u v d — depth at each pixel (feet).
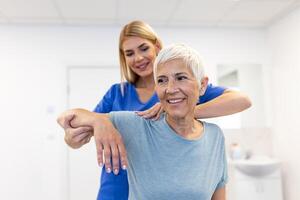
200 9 10.25
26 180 11.23
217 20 11.38
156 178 2.66
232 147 11.83
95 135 2.39
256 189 10.73
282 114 11.44
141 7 9.97
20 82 11.39
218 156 3.00
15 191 11.18
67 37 11.66
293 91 10.67
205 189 2.72
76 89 11.60
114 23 11.48
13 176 11.19
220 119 12.11
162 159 2.70
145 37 3.99
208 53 12.23
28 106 11.37
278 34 11.57
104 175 3.94
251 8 10.27
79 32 11.71
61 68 11.57
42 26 11.57
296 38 10.43
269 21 11.64
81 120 2.50
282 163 11.45
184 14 10.68
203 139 2.88
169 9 10.19
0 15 10.48
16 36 11.45
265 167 10.68
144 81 4.22
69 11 10.19
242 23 11.82
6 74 11.36
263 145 12.24
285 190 11.28
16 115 11.31
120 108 4.16
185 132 2.85
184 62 2.57
